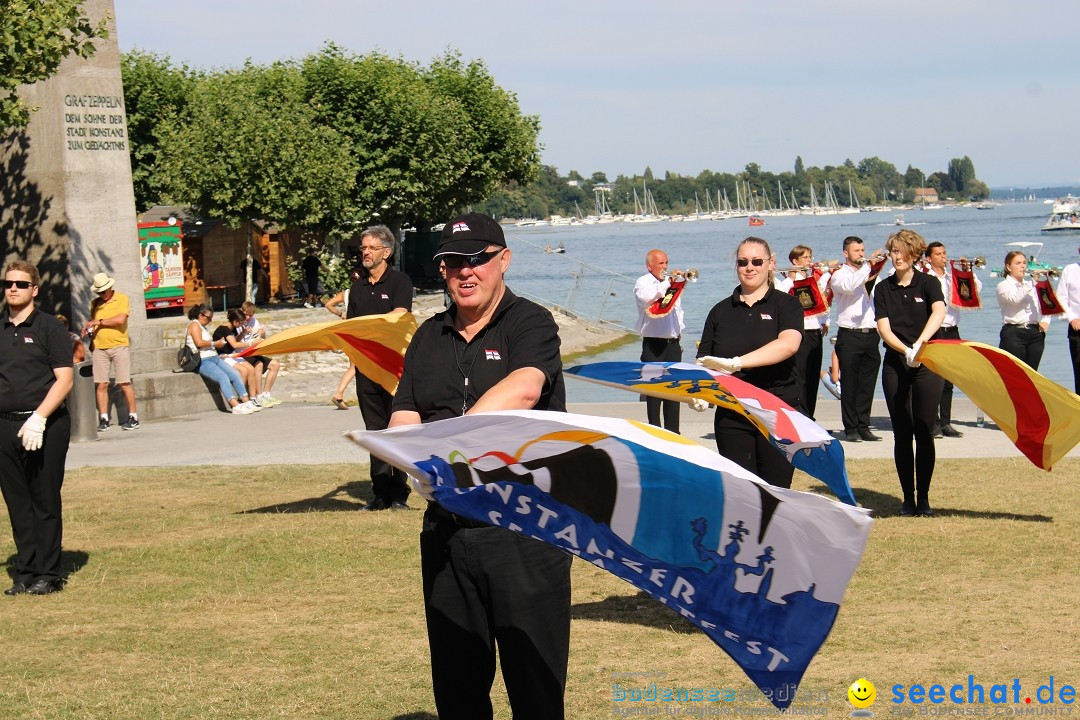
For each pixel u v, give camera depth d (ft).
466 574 14.46
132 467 44.86
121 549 31.12
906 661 20.49
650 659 21.17
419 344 15.64
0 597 26.71
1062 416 30.71
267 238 164.45
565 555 14.70
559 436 13.73
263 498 38.14
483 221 15.16
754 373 26.25
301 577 27.94
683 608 14.49
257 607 25.41
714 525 14.19
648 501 14.23
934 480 38.50
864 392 47.26
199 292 148.15
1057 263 239.91
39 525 27.27
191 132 143.84
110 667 21.30
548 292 212.23
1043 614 23.22
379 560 29.40
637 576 14.42
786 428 22.30
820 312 45.34
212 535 32.58
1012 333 49.47
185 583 27.61
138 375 61.82
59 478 27.40
